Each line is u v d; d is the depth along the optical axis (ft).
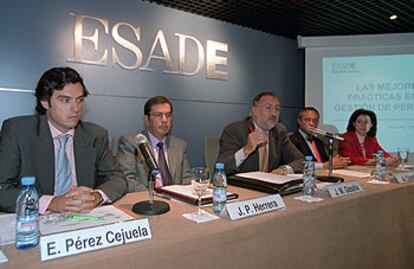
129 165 6.89
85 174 4.89
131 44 9.46
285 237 3.87
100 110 9.02
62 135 4.84
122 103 9.37
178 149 7.76
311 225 4.16
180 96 10.54
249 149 6.33
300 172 6.74
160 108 7.37
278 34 13.28
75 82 4.50
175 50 10.37
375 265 5.13
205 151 9.37
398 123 13.11
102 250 2.76
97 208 3.88
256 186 5.04
